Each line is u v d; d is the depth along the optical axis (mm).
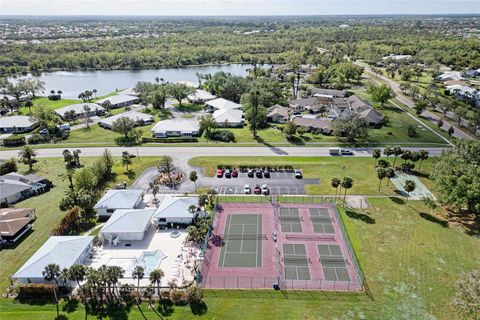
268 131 140125
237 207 85312
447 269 63281
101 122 147750
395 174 100062
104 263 66562
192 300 56688
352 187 93250
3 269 65250
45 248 66688
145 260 67312
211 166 106562
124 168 106062
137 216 76562
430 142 124688
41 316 55000
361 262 65438
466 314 49469
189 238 71000
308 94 192875
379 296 57562
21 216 78375
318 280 61531
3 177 95188
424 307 55250
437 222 77500
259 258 67438
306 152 117062
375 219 79000
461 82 198375
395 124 144125
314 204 85938
